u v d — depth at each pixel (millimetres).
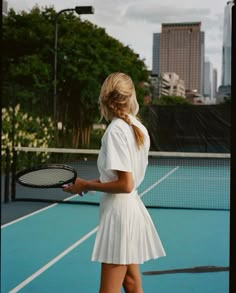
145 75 22469
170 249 5203
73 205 8336
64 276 4211
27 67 17078
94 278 4160
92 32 19547
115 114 2377
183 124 18422
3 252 4996
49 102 14633
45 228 6320
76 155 16234
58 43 17141
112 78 2422
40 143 13070
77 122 16703
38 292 3787
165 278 4137
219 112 18094
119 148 2258
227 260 4758
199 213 7816
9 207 7953
